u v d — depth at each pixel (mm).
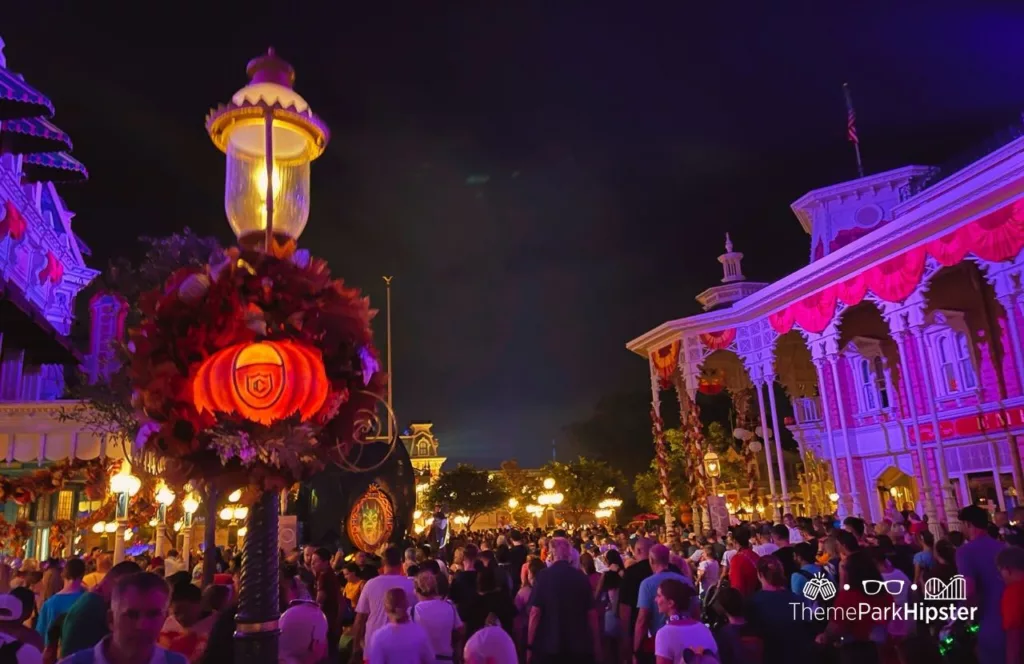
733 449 41438
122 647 2906
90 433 17641
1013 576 5211
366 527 13352
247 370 2764
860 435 27891
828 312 19984
